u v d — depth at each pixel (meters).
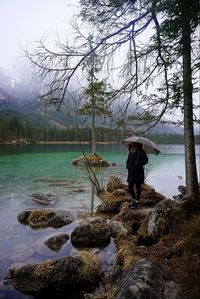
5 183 14.22
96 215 8.73
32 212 7.99
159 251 4.77
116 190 10.98
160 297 3.15
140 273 3.46
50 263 4.72
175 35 4.88
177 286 3.48
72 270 4.58
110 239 6.40
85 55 5.45
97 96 5.86
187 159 6.67
